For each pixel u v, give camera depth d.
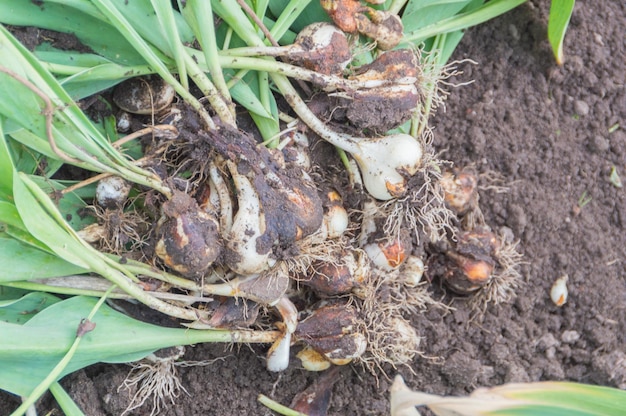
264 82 0.51
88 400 0.52
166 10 0.47
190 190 0.51
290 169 0.50
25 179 0.46
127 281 0.48
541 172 0.60
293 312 0.52
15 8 0.48
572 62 0.61
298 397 0.55
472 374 0.57
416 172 0.52
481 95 0.60
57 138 0.46
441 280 0.58
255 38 0.50
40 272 0.48
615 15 0.63
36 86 0.45
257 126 0.53
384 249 0.54
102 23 0.49
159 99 0.51
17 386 0.47
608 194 0.61
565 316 0.60
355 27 0.51
